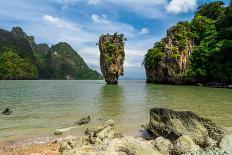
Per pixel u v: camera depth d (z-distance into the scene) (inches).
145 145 525.0
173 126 642.8
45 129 796.0
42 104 1389.0
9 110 1105.4
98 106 1285.7
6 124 868.0
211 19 4232.3
